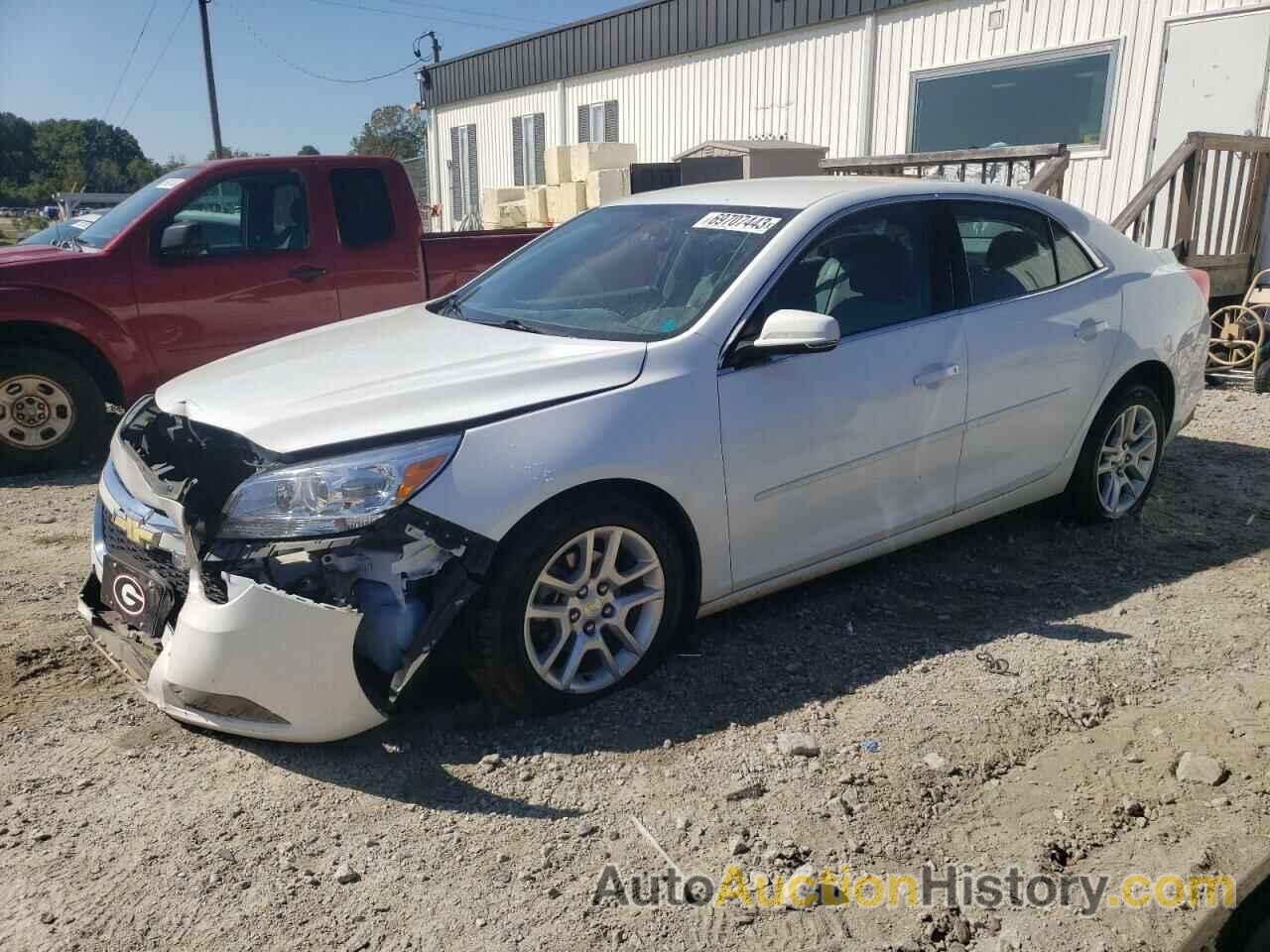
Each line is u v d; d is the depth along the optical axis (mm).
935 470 4152
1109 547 4859
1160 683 3615
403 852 2748
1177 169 8570
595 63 17375
